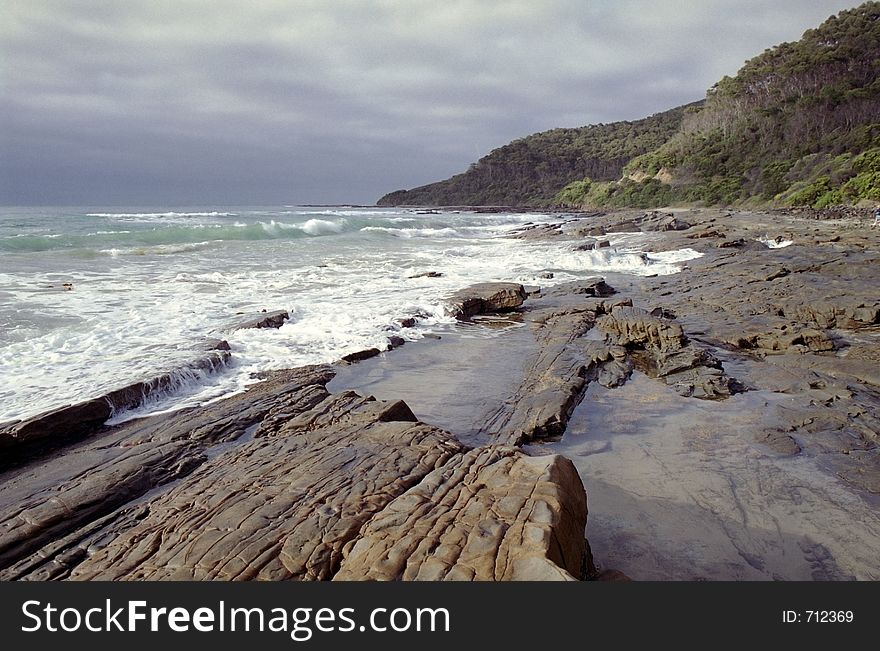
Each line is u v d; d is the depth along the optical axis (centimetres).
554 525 297
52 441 499
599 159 13400
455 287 1352
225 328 874
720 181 7294
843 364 754
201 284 1316
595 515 417
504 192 14000
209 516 345
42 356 689
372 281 1438
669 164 8538
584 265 1947
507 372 757
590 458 515
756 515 418
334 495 360
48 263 1576
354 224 3531
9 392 562
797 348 861
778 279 1359
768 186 6388
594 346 848
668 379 745
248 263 1739
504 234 3625
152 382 602
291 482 380
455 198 15175
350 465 404
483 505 324
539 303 1245
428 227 4044
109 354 703
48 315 920
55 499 381
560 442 551
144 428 522
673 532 395
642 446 541
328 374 707
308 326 937
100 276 1375
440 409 620
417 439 450
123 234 2245
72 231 2533
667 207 7700
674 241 2495
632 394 691
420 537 300
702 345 888
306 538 314
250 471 403
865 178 4728
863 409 607
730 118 8769
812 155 6378
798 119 7231
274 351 802
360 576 279
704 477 477
